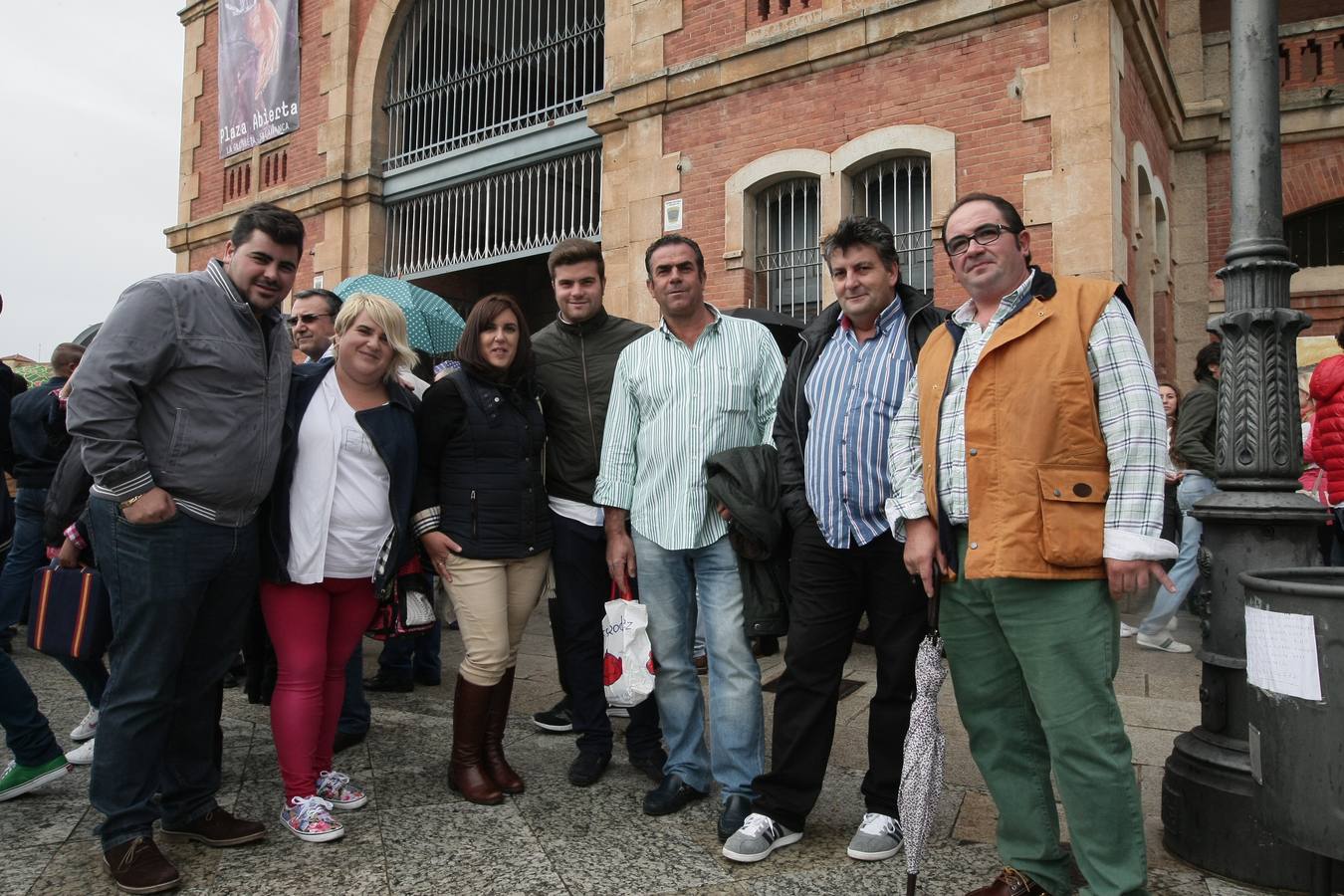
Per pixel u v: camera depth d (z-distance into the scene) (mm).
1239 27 2762
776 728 2764
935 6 6539
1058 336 2150
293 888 2494
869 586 2701
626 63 8281
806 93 7230
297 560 2830
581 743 3414
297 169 11625
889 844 2662
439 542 3111
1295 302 8453
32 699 3125
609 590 3494
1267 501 2584
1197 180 9016
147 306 2467
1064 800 2152
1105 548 2068
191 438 2531
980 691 2389
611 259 8336
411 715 4223
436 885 2508
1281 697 1910
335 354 3070
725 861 2656
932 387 2383
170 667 2561
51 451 5137
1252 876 2463
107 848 2488
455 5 10461
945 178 6516
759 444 3109
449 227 10305
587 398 3445
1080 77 6016
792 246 7551
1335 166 8242
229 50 12586
